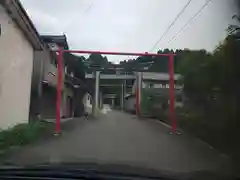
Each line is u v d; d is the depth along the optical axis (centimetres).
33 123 1262
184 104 1390
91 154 741
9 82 1119
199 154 789
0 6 991
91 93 3356
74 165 432
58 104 1279
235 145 780
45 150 799
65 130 1321
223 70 863
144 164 573
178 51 1378
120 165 464
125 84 4038
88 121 2072
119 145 927
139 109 2866
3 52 1047
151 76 2634
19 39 1214
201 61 1093
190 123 1271
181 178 407
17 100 1215
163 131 1385
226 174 482
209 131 999
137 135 1224
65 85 2264
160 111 2333
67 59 2175
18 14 1091
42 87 1611
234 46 818
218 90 912
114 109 5681
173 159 709
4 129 1023
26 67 1321
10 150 772
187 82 1237
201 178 431
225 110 848
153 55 1380
